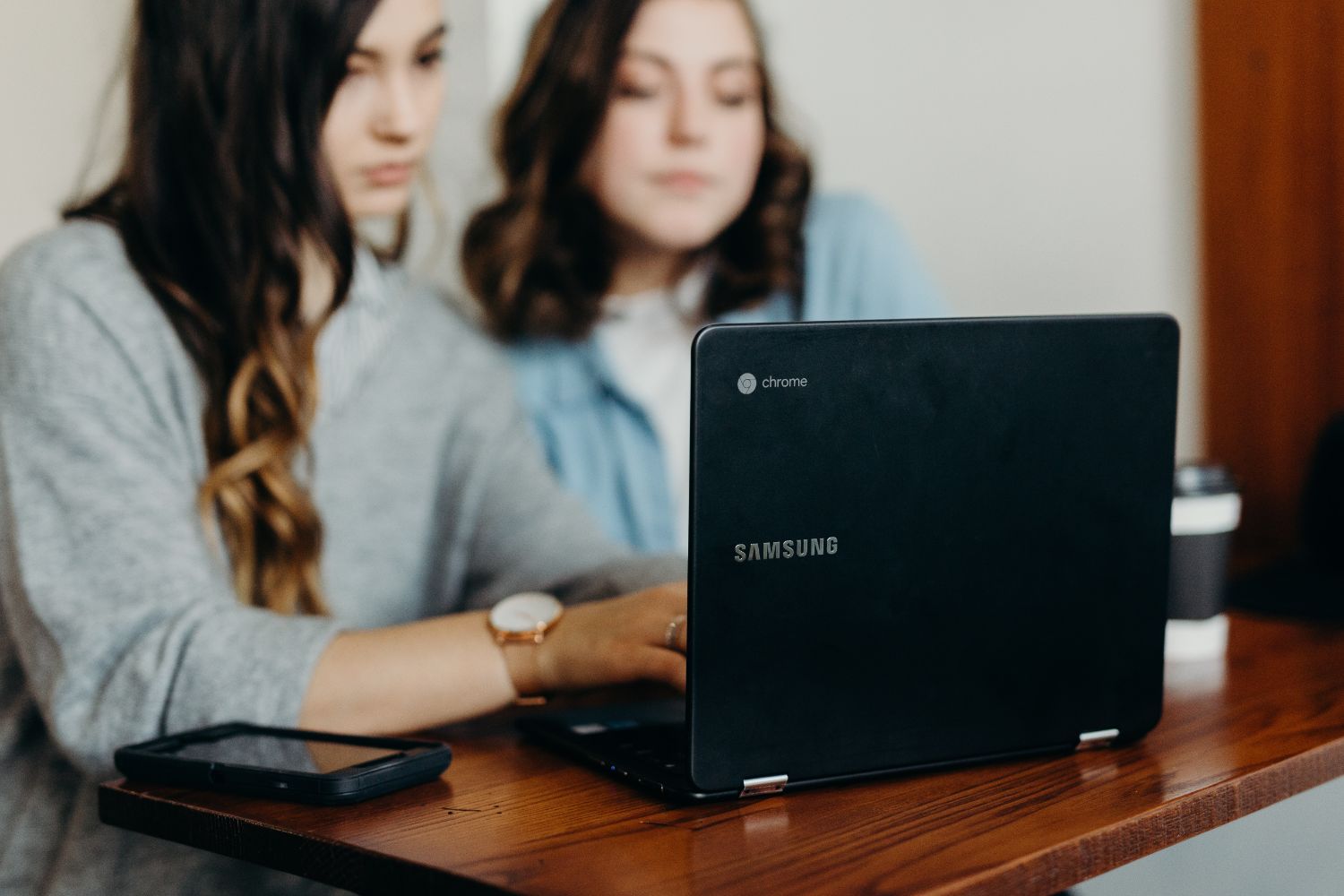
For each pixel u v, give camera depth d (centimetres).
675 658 72
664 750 71
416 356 127
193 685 78
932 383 65
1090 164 220
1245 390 204
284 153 106
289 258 107
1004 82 229
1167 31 208
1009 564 67
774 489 62
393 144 115
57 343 95
